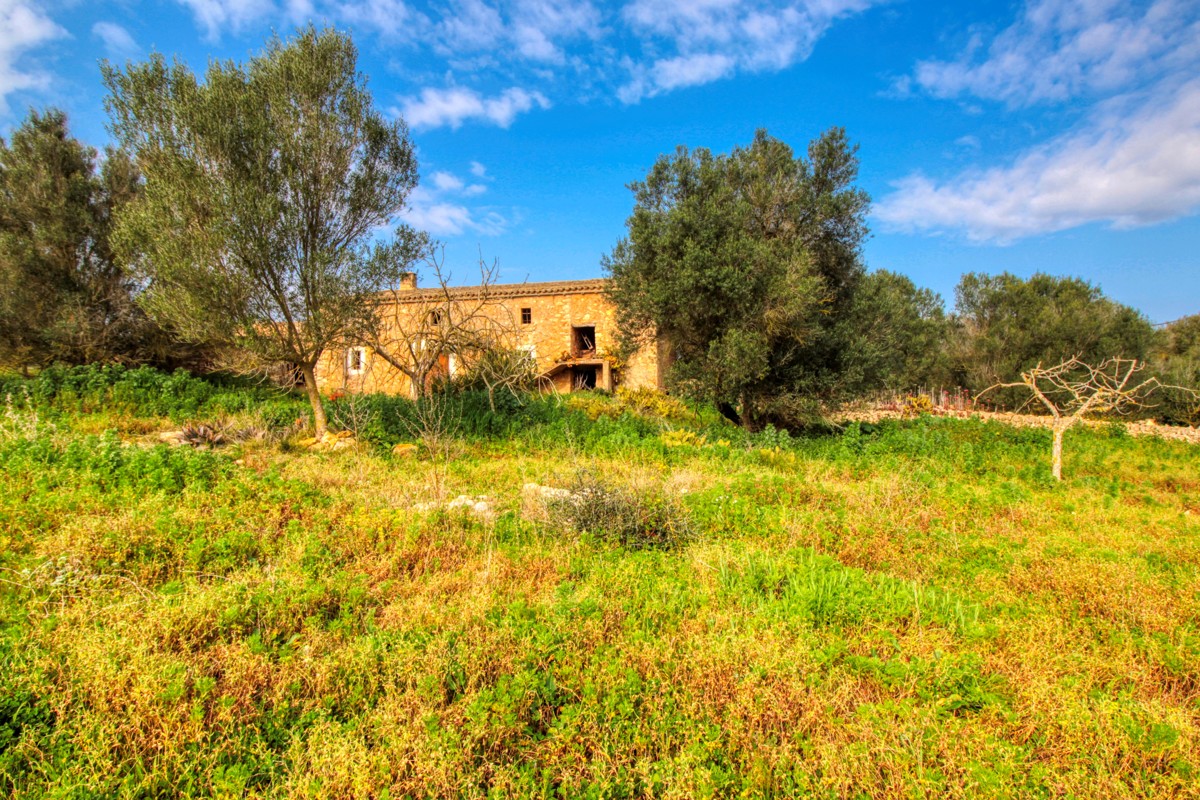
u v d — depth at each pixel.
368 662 3.42
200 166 10.59
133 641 3.42
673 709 3.16
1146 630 4.19
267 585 4.36
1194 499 9.98
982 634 4.00
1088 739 2.97
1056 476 10.79
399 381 22.44
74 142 18.73
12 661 3.17
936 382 33.91
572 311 25.58
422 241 13.00
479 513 6.75
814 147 19.28
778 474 9.98
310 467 9.25
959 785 2.62
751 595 4.61
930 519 7.16
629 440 12.13
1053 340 28.89
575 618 4.02
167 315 10.89
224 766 2.71
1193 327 34.81
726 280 16.27
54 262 17.56
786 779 2.70
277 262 11.12
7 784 2.56
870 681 3.47
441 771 2.59
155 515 5.72
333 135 11.50
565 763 2.79
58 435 9.38
